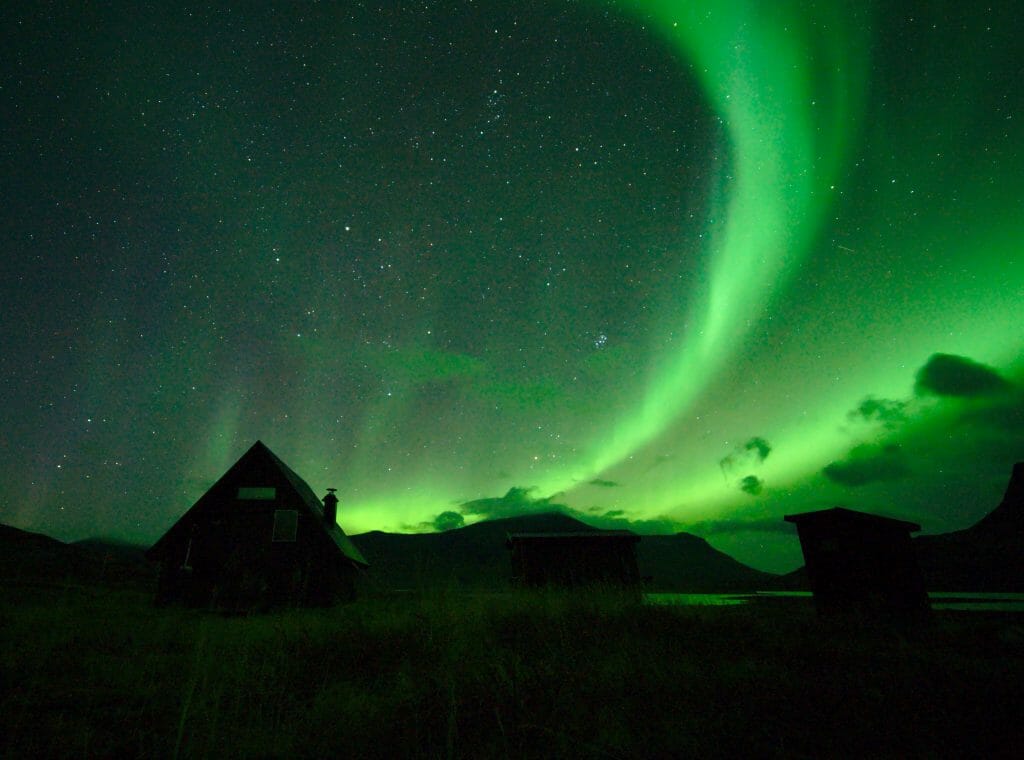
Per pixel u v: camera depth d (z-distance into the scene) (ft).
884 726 12.55
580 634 23.39
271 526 65.82
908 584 34.19
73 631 25.05
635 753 11.28
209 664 18.98
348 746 12.25
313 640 22.76
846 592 35.81
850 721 13.01
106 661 20.40
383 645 21.57
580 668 17.92
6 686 16.55
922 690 15.02
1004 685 15.12
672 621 26.22
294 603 58.65
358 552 84.89
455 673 16.81
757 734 12.33
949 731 12.19
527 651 20.99
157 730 13.37
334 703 15.25
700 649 21.74
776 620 30.37
